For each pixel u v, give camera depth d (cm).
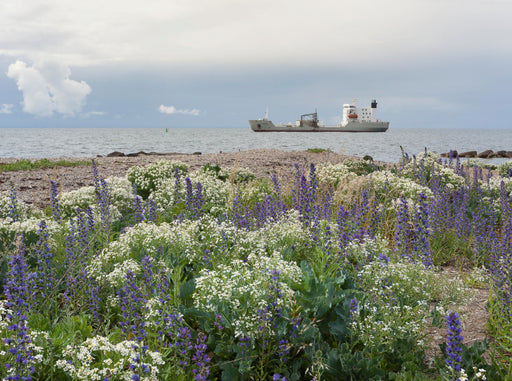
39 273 455
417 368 345
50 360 312
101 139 9325
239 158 2258
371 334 370
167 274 436
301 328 363
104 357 327
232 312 374
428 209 789
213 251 556
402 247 543
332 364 336
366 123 17425
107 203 725
